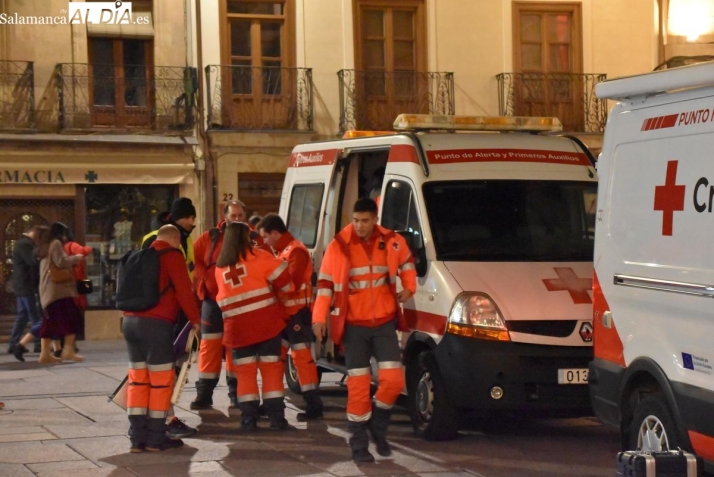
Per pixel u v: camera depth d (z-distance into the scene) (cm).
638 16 2816
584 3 2777
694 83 758
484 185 1163
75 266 1888
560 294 1054
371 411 1016
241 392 1141
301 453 1027
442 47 2712
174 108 2517
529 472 945
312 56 2639
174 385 1091
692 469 647
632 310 835
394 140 1220
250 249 1123
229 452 1033
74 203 2431
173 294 1045
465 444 1071
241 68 2575
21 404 1335
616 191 866
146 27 2525
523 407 1023
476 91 2731
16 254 1880
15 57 2436
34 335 1866
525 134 1267
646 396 826
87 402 1348
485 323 1026
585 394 1030
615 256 863
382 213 1207
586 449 1050
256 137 2559
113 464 984
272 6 2627
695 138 766
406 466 969
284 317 1153
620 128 865
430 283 1086
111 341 2375
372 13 2689
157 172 2470
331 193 1334
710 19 2798
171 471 954
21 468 966
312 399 1216
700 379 746
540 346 1026
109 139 2433
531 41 2769
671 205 787
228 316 1127
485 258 1105
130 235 2481
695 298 748
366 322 988
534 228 1148
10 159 2378
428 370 1080
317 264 1338
